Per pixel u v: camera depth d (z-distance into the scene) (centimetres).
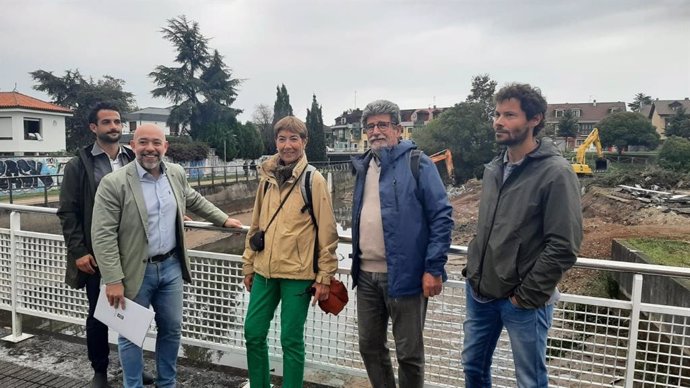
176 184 296
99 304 277
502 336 302
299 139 265
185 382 331
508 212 215
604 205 1981
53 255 388
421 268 243
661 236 1270
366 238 254
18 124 2530
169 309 292
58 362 354
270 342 351
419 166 244
